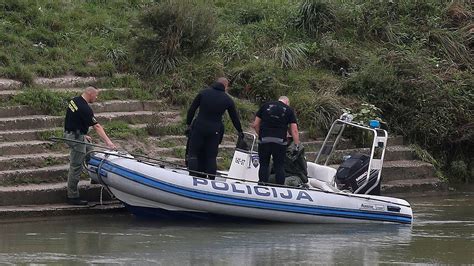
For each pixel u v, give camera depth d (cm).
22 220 4238
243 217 4288
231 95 6206
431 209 5050
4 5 6269
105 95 5662
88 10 6681
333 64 6769
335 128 5106
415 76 6606
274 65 6406
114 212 4516
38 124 5084
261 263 3434
